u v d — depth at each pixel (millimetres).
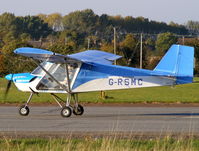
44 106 52625
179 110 48938
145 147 26422
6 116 41125
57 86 40094
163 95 75312
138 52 153375
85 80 40031
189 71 39344
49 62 40219
